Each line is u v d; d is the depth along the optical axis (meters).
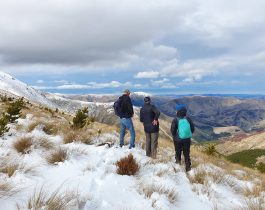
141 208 6.04
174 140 10.73
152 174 8.50
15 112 13.51
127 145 12.64
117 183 7.17
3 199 4.95
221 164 15.26
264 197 8.52
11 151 8.36
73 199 5.46
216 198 7.89
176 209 6.63
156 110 11.26
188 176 9.20
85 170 7.52
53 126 13.36
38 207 4.84
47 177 6.72
